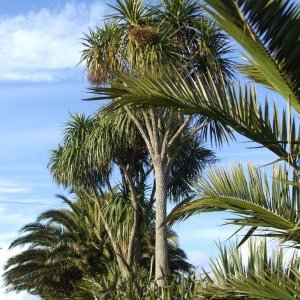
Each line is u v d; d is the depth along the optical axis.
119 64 9.55
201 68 9.41
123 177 15.93
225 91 4.28
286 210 4.58
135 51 8.57
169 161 9.98
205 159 14.67
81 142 15.53
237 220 4.62
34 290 25.83
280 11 3.47
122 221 15.27
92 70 9.99
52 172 16.88
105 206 15.90
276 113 4.26
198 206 4.77
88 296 12.74
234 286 5.34
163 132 10.27
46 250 22.78
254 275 5.11
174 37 9.47
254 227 4.78
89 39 10.02
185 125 9.66
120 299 8.39
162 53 8.52
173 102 4.25
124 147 14.46
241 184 4.79
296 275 4.72
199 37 9.37
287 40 3.54
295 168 4.21
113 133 14.12
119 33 9.53
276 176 4.69
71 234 20.44
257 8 3.43
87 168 15.57
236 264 6.13
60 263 21.31
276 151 4.24
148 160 15.55
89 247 20.05
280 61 3.62
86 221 20.47
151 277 8.72
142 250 16.84
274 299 4.68
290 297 4.58
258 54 3.61
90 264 19.92
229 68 9.47
